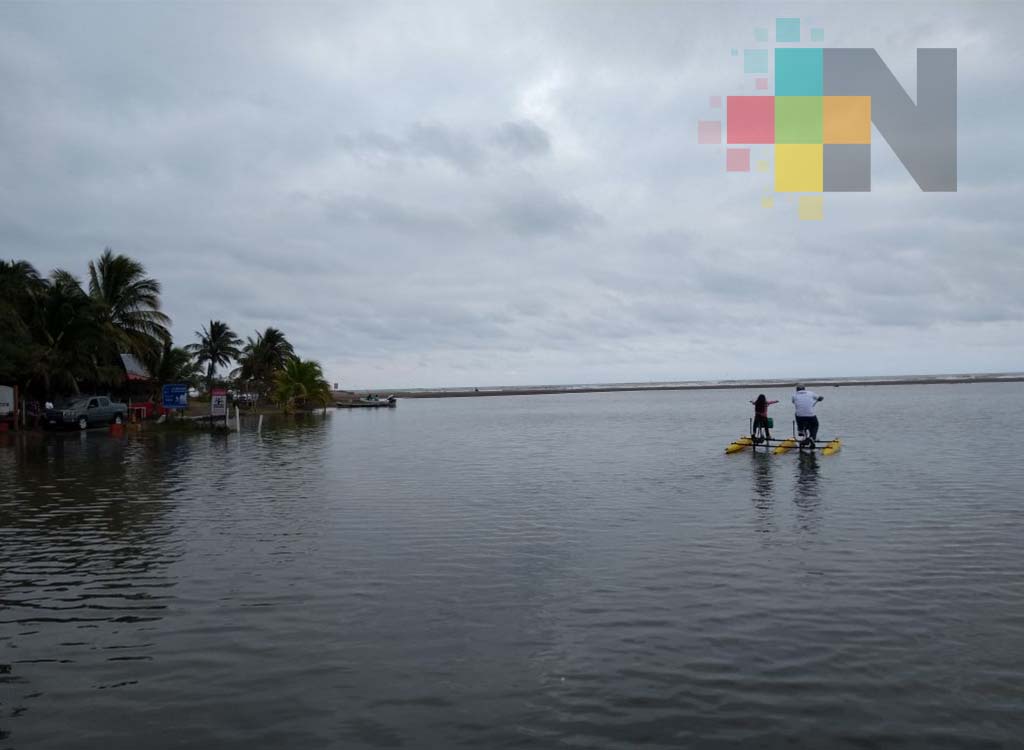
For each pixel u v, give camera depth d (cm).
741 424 4481
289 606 827
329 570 981
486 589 884
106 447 3094
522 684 612
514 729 536
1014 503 1432
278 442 3359
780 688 600
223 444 3247
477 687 607
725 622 757
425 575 951
